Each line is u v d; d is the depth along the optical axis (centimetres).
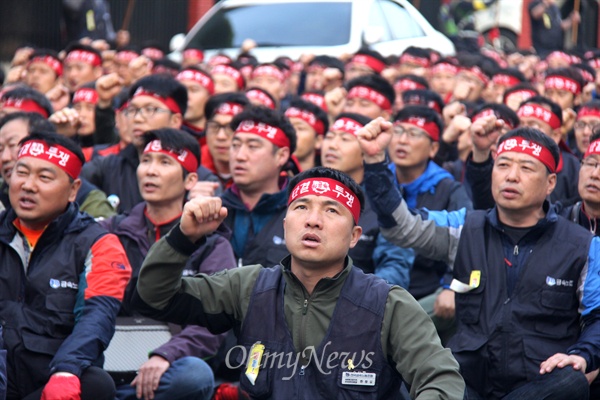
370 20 3531
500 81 2870
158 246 1071
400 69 3180
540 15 4400
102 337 1264
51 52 2716
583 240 1334
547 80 2473
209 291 1109
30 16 4494
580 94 2488
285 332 1081
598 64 3388
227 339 1534
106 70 2930
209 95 2252
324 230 1073
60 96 2291
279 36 3506
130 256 1483
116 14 4578
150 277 1077
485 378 1332
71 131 1780
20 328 1286
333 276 1086
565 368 1259
